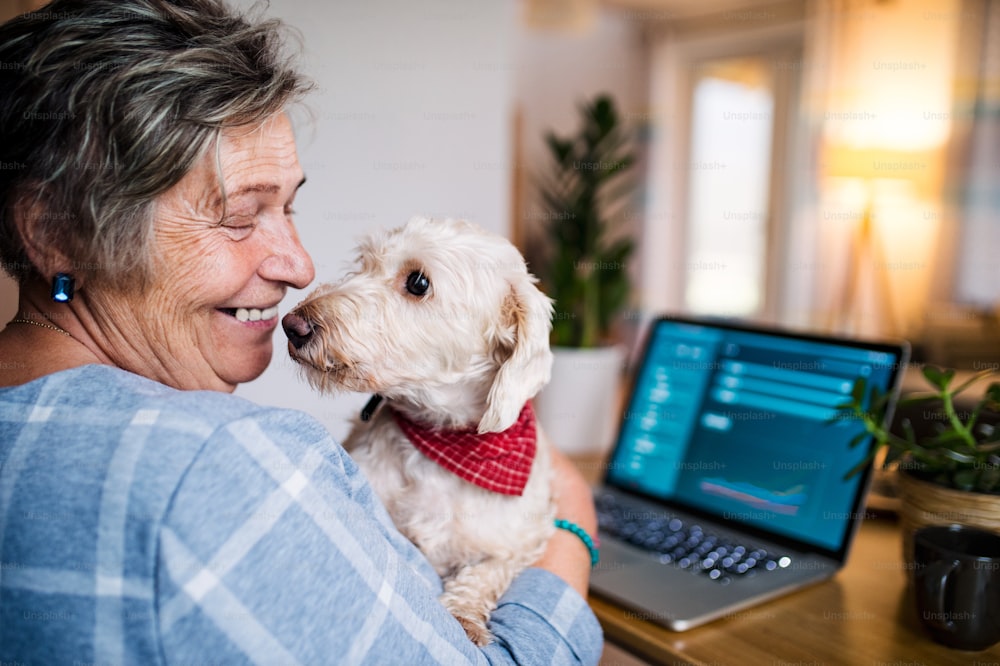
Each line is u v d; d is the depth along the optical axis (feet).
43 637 1.79
